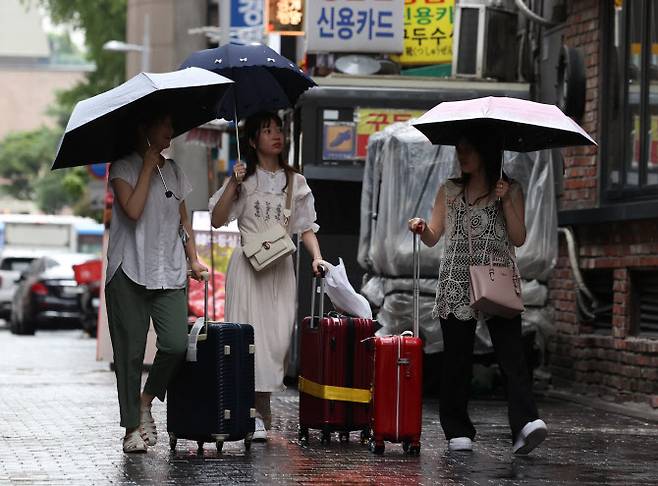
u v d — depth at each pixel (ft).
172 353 62.34
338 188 111.34
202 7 195.72
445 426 67.15
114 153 64.75
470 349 67.15
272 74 74.33
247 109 74.74
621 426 81.56
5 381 112.27
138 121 63.57
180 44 195.11
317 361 67.56
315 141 113.19
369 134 113.39
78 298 231.91
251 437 64.23
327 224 111.34
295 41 165.68
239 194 68.64
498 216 67.00
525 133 68.90
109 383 111.24
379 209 100.22
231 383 63.00
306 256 109.91
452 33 120.47
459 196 67.31
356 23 118.73
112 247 63.26
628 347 97.50
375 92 113.39
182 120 66.13
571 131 64.18
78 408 87.30
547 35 116.57
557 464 62.69
